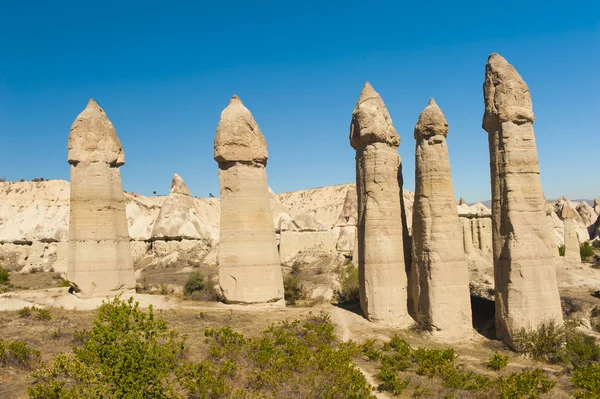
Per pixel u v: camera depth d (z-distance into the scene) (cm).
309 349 1958
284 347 1917
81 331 2022
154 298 2727
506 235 2238
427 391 1586
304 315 2488
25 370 1579
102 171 2639
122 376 1151
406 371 1834
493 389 1600
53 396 1331
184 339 1780
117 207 2695
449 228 2369
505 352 2169
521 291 2175
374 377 1756
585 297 3734
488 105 2323
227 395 1468
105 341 1192
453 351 2033
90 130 2639
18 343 1686
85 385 1298
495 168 2305
